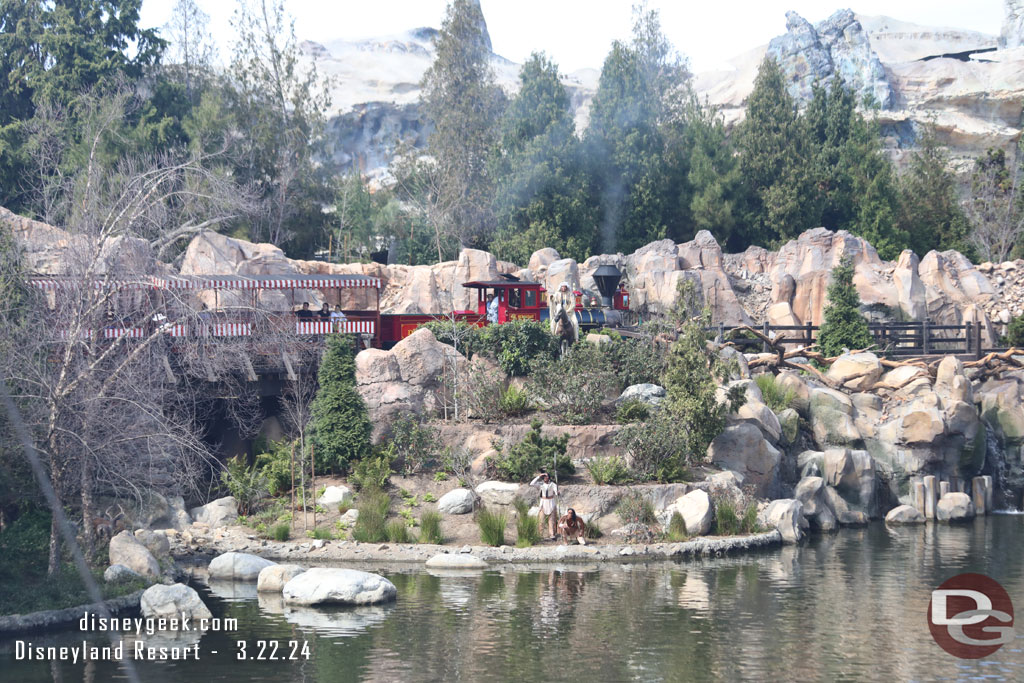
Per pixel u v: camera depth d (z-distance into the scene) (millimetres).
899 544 32625
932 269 59125
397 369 36781
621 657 18328
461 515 32156
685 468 34406
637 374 39000
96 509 29797
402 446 35031
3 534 25703
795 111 77688
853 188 76312
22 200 61156
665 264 57938
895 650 19156
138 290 26750
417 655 18438
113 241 26406
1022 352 47375
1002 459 44625
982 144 103812
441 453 34656
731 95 123750
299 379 36281
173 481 30719
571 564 28188
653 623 21000
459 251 69125
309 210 71000
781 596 23922
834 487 38438
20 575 23344
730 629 20578
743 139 75812
